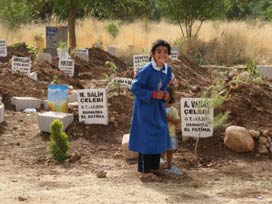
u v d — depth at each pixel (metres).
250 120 9.37
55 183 7.36
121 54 23.98
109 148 8.99
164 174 7.80
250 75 11.59
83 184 7.34
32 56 17.92
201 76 16.12
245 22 30.42
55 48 20.61
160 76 7.43
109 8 25.59
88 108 9.70
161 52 7.38
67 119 9.67
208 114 8.82
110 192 6.96
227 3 28.55
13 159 8.53
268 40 25.08
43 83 13.34
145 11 38.84
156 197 6.79
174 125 7.95
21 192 6.93
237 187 7.31
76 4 23.41
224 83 10.72
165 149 7.54
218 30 26.94
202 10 25.89
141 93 7.36
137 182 7.46
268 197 6.89
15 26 28.36
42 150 8.95
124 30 29.77
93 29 29.89
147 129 7.45
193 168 8.20
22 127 10.05
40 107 11.48
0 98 11.34
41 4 26.80
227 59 23.09
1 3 26.97
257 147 8.73
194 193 7.00
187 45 24.02
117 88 11.02
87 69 17.11
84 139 9.35
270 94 10.23
